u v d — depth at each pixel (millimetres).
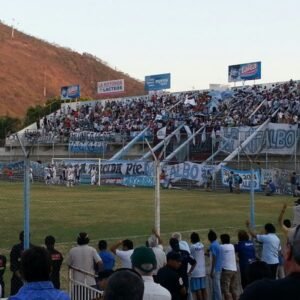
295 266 3711
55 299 4363
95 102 85188
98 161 58312
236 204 35094
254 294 3658
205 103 70875
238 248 12078
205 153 56062
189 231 22859
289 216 28594
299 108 59500
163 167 52344
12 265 11086
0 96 186000
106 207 32688
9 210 30812
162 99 77250
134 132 67062
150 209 31578
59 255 10961
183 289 8406
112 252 11508
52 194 42750
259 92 68375
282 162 49312
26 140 77062
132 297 3711
